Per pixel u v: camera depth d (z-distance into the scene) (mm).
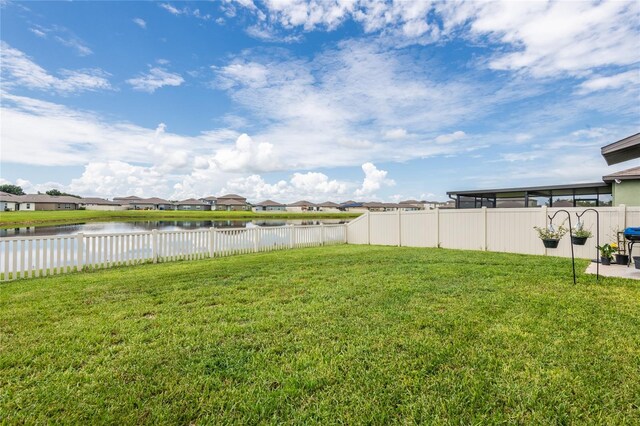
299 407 2172
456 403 2188
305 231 12867
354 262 7949
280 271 6828
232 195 99875
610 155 5969
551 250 9109
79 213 51781
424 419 2049
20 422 2027
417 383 2416
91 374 2588
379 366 2672
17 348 3051
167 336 3338
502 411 2119
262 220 52594
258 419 2062
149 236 8492
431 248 11383
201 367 2682
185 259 9117
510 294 4723
